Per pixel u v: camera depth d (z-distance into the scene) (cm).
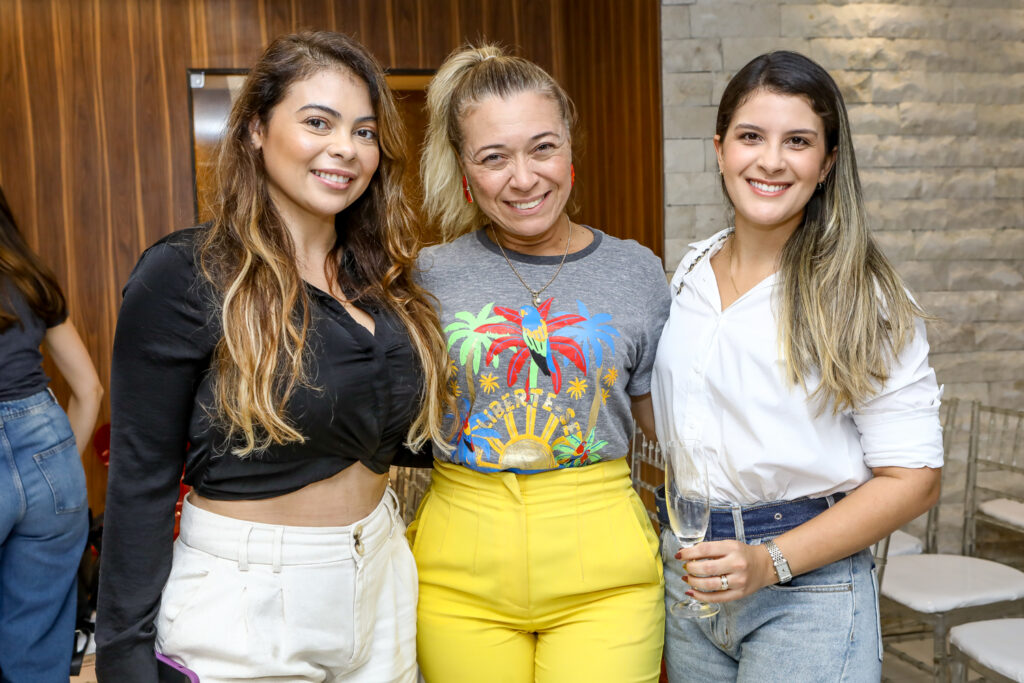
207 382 147
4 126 427
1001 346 409
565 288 175
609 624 170
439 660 176
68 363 255
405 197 168
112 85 434
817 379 154
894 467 152
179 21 436
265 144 152
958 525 404
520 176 166
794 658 157
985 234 404
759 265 164
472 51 178
